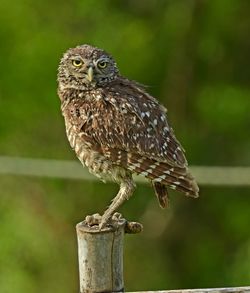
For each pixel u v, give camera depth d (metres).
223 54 19.69
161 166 9.83
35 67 18.69
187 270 20.28
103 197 20.05
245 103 19.34
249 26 19.75
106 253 8.69
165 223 20.20
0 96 19.08
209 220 20.48
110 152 9.96
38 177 19.72
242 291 8.40
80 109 10.13
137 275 20.12
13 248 19.19
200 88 19.67
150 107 10.08
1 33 18.88
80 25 19.19
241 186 20.12
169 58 19.41
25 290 19.00
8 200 19.62
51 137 19.61
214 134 19.77
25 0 19.05
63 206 19.86
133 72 19.08
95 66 10.21
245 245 19.09
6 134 19.27
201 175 16.58
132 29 19.08
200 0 19.39
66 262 19.61
